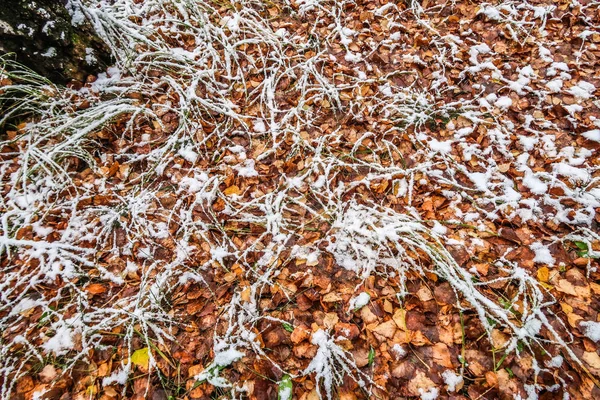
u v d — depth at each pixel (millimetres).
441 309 2168
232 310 2195
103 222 2590
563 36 3391
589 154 2719
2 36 2758
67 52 3078
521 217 2488
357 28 3672
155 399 1965
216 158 2943
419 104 3117
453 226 2494
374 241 2346
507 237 2410
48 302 2223
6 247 2314
